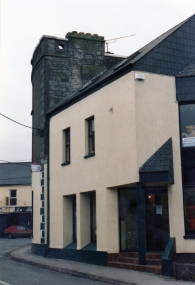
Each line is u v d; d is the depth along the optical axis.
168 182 14.02
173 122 14.59
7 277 13.52
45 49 21.34
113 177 15.22
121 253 15.06
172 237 13.95
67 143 19.23
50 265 16.09
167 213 14.72
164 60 15.02
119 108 15.19
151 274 12.92
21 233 43.34
